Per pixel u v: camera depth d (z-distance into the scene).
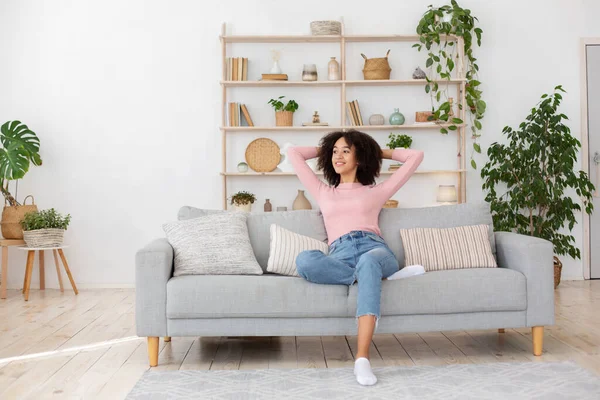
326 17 5.11
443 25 4.84
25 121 5.07
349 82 4.93
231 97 5.12
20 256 5.11
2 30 5.04
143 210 5.11
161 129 5.11
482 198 5.17
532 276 2.87
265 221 3.32
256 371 2.69
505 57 5.16
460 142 5.11
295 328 2.79
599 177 5.19
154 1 5.08
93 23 5.07
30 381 2.62
